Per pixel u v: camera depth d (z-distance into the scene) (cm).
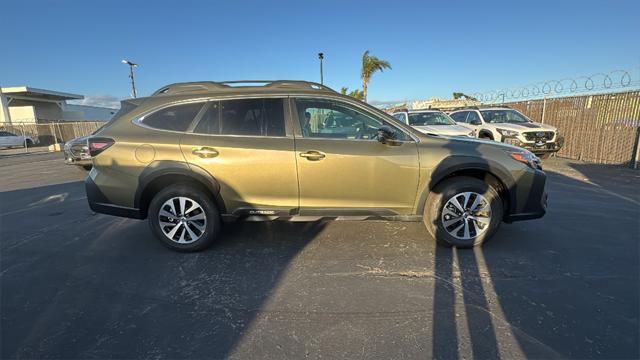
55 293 321
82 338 257
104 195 395
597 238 431
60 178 968
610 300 295
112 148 389
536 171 394
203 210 394
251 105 394
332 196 388
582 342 243
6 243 445
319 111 395
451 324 265
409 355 232
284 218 396
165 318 280
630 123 977
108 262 383
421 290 314
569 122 1188
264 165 381
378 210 393
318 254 394
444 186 390
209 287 327
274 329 263
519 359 227
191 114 394
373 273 347
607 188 714
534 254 386
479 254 387
